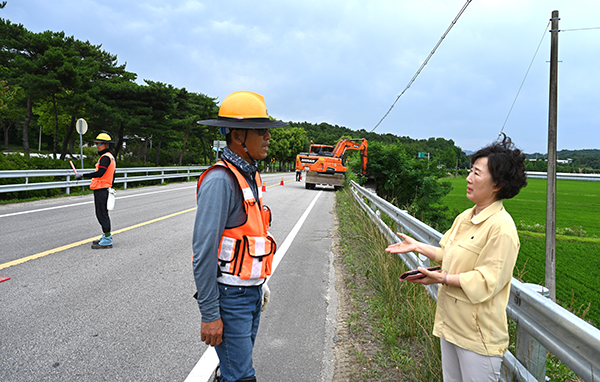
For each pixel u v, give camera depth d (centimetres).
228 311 194
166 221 958
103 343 340
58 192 1397
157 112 2664
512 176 180
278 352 344
